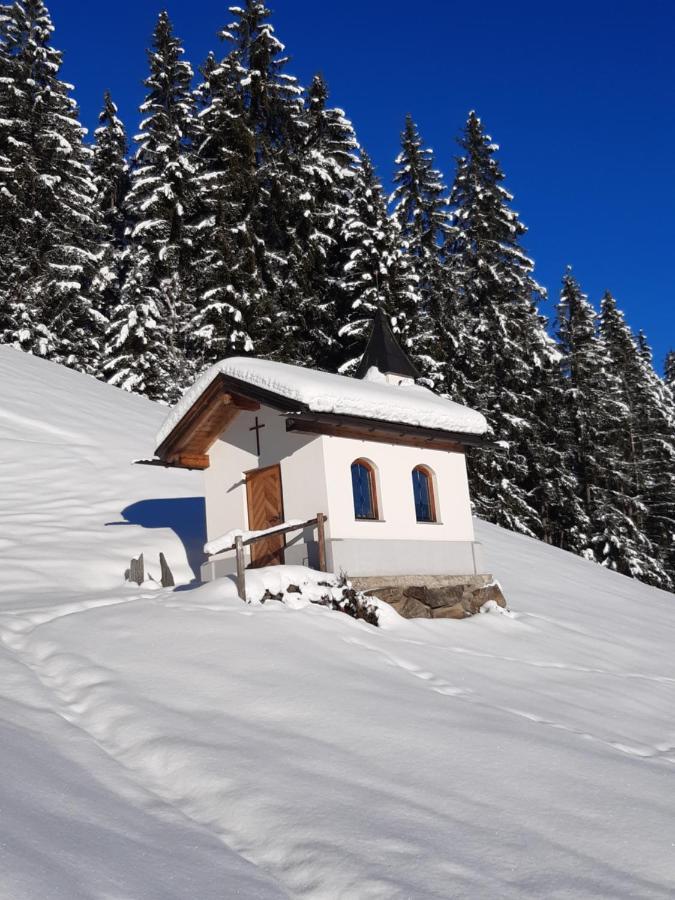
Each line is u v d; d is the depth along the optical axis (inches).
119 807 248.4
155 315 1691.7
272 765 286.5
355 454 642.2
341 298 1692.9
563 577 960.9
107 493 899.4
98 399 1322.6
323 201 1793.8
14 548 695.1
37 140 1768.0
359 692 371.9
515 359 1667.1
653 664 620.7
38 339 1668.3
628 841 253.8
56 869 191.3
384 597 597.9
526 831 255.0
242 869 220.8
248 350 1563.7
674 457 2215.8
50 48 1866.4
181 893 197.0
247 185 1717.5
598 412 1972.2
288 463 645.9
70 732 307.7
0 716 306.7
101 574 665.6
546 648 585.6
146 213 1815.9
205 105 1998.0
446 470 711.7
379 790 275.0
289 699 351.6
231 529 685.3
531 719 386.9
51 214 1765.5
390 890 210.4
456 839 244.4
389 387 725.9
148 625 441.7
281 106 1798.7
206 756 288.5
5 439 1021.2
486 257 1723.7
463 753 314.2
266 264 1747.0
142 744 300.4
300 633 451.5
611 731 402.9
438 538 682.2
